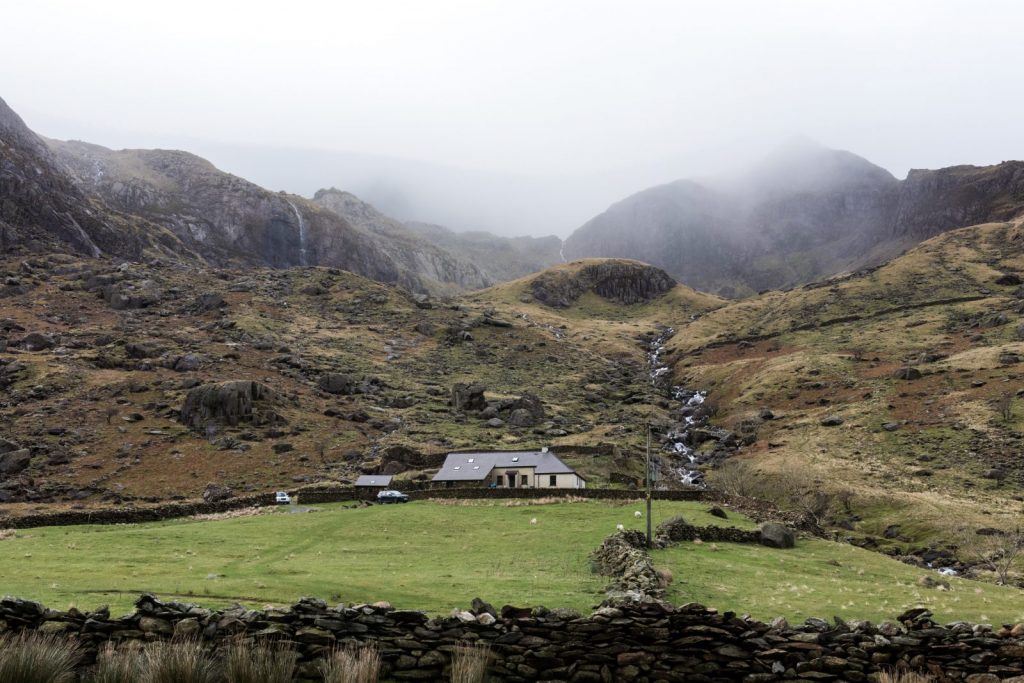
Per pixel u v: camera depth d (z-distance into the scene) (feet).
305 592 115.34
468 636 79.20
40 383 543.80
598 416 654.12
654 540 184.96
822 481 423.64
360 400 609.42
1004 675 76.74
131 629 76.64
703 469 490.08
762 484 438.40
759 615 110.93
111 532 219.00
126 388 544.62
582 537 198.39
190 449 450.71
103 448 445.37
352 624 78.79
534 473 342.64
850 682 78.07
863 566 182.60
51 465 415.64
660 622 80.53
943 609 125.59
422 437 505.66
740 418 628.28
